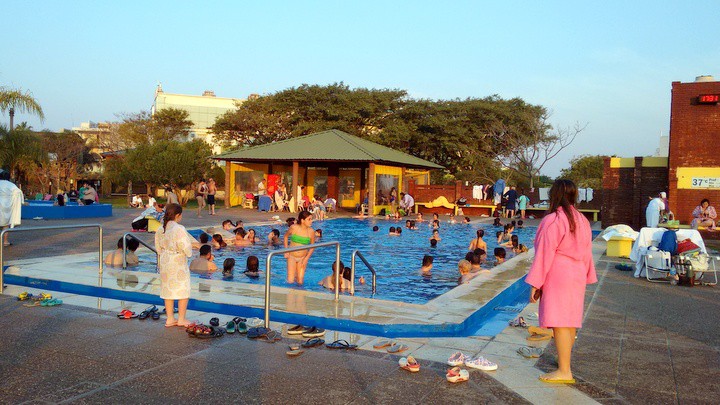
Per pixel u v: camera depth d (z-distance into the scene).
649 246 11.07
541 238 4.82
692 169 22.12
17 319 6.68
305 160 30.20
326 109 47.72
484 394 4.47
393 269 13.49
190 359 5.25
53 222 20.70
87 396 4.29
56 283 8.81
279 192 31.08
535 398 4.41
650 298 8.89
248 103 51.53
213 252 15.00
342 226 24.67
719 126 21.72
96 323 6.55
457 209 34.25
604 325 7.01
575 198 4.95
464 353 5.60
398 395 4.41
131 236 10.87
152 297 7.84
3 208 13.51
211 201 27.47
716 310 7.98
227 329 6.20
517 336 6.30
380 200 32.19
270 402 4.23
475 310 7.36
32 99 27.89
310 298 7.86
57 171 51.12
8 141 28.67
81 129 73.56
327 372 4.94
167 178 40.25
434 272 13.09
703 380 4.92
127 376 4.76
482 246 15.41
